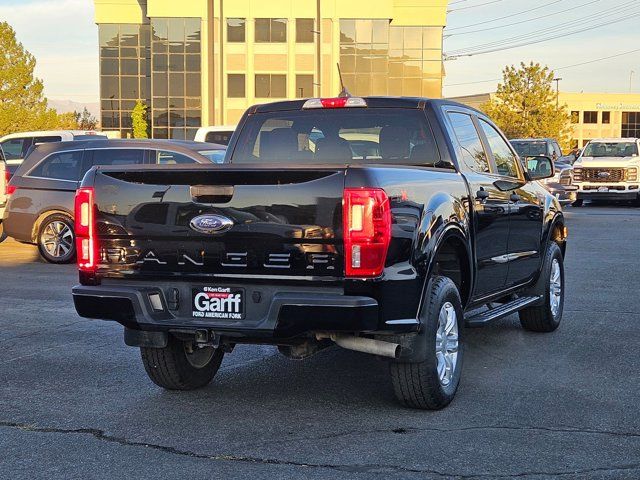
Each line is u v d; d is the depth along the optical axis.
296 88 61.78
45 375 6.68
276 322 5.05
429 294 5.43
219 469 4.62
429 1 61.19
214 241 5.24
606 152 28.19
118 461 4.76
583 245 15.86
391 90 61.66
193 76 61.56
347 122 6.79
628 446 4.94
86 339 7.96
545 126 66.12
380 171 5.08
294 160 6.97
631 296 10.23
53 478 4.51
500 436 5.12
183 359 6.05
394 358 5.32
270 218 5.09
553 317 8.18
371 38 60.84
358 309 4.91
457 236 5.89
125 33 63.81
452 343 5.81
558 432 5.19
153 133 61.88
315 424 5.39
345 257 4.95
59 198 13.50
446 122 6.58
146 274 5.43
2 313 9.23
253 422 5.45
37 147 13.90
